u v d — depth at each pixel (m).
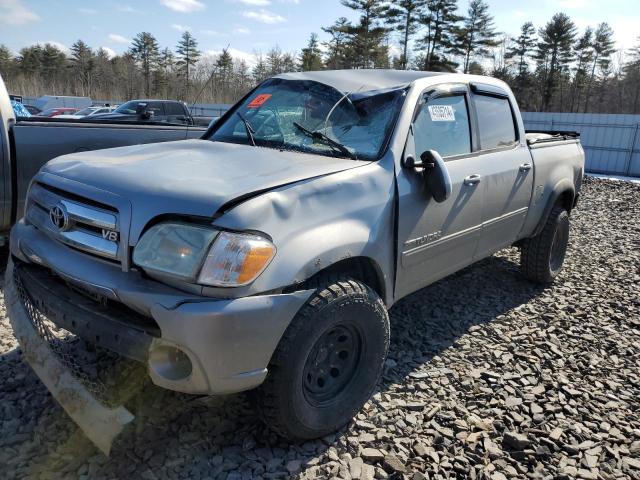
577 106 64.75
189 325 2.08
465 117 3.80
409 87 3.38
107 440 2.20
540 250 4.96
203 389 2.21
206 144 3.30
